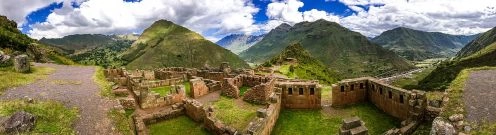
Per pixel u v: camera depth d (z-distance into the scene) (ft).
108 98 120.88
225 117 145.48
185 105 150.30
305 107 163.32
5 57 176.55
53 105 104.53
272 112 135.74
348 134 94.22
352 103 166.09
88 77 154.20
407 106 133.18
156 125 138.31
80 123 97.09
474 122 82.48
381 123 140.15
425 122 121.70
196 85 183.52
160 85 218.38
